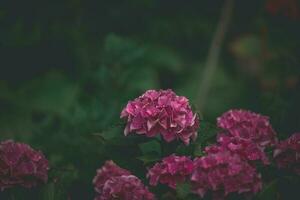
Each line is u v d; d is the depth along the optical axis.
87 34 8.63
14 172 4.65
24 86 8.42
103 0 8.76
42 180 4.75
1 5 8.59
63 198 4.74
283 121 5.54
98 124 6.30
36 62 8.73
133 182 4.48
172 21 8.92
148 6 8.82
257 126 4.69
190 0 9.04
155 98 4.53
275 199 4.43
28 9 8.63
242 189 4.32
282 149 4.68
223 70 8.62
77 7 8.54
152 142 4.71
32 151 4.75
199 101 8.37
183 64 8.76
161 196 4.59
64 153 5.97
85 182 5.45
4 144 4.73
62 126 6.34
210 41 9.01
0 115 8.00
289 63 7.12
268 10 8.05
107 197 4.51
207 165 4.33
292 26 8.23
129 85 7.54
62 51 8.70
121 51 6.75
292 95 6.06
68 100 8.18
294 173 4.71
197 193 4.37
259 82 8.41
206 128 4.68
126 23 8.82
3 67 8.68
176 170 4.43
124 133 4.53
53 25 8.60
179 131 4.45
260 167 4.66
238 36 8.99
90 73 7.64
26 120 7.89
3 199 4.81
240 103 8.40
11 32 8.60
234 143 4.59
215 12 9.12
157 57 8.67
